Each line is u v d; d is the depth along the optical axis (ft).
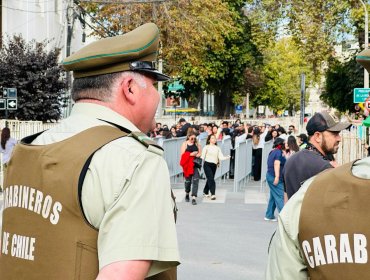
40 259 6.56
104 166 6.44
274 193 37.42
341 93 115.03
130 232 6.19
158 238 6.34
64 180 6.50
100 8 109.50
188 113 185.57
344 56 108.99
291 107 313.73
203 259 26.99
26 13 99.19
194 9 112.37
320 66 106.32
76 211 6.43
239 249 29.17
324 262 6.67
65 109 95.55
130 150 6.51
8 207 7.18
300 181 16.87
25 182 6.92
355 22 98.89
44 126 71.92
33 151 6.95
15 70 83.61
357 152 55.06
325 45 99.71
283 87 254.68
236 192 54.95
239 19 147.84
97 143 6.61
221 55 146.20
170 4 109.81
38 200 6.70
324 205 6.72
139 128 7.38
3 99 65.67
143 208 6.29
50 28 114.11
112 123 7.00
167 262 6.44
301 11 101.14
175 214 7.24
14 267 6.86
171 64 117.08
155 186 6.43
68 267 6.39
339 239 6.56
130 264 6.11
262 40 108.37
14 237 6.94
